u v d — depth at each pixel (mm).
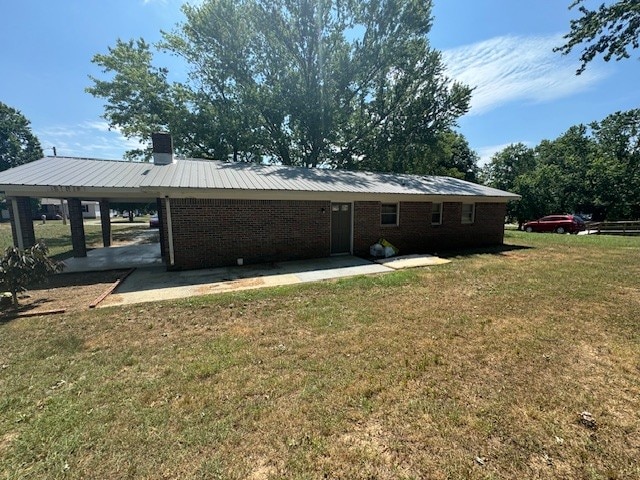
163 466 2109
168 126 20516
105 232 14531
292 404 2764
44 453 2229
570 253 11414
